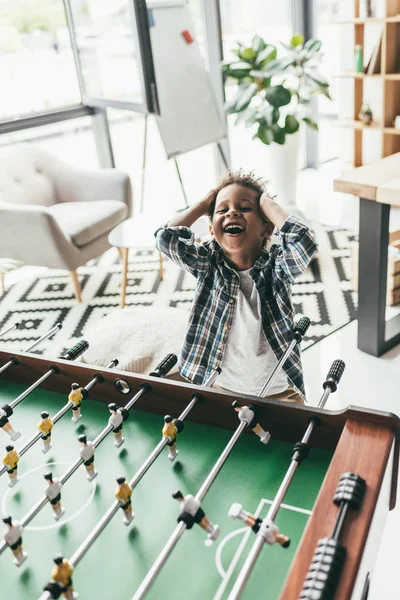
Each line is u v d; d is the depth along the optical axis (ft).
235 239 4.88
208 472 3.86
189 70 14.23
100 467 4.01
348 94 16.38
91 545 3.24
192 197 17.13
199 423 4.31
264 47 13.42
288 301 5.07
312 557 2.79
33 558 3.35
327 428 3.80
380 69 14.43
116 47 13.39
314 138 18.52
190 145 14.46
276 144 13.92
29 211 10.90
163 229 5.20
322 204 15.65
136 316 8.11
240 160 17.74
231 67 13.46
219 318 5.19
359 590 2.92
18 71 13.88
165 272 12.80
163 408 4.39
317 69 17.56
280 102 13.00
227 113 13.56
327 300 10.82
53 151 15.24
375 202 8.05
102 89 14.34
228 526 3.43
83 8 13.67
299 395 5.48
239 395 4.04
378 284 8.52
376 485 3.14
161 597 3.03
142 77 13.07
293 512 3.47
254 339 5.12
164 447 4.12
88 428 4.40
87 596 3.07
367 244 8.43
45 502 3.45
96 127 15.49
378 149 16.34
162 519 3.53
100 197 13.02
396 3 13.74
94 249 11.94
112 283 12.55
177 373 6.79
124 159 16.21
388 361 8.87
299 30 17.46
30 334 10.68
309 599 2.51
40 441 4.34
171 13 13.70
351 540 2.85
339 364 4.37
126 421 4.42
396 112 14.93
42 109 14.48
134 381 4.38
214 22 15.29
